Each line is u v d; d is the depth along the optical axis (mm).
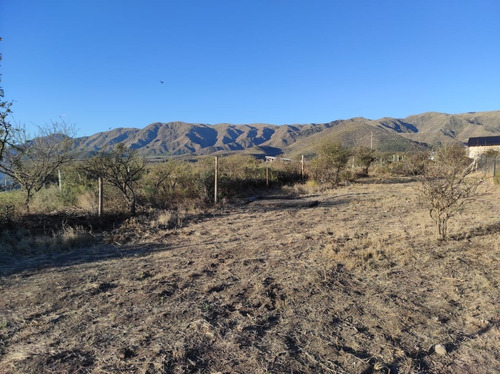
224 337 3090
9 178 9117
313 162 21297
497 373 2570
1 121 7258
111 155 9367
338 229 7871
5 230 7203
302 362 2707
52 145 9297
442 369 2633
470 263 5121
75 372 2566
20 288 4379
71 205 10219
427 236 6809
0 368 2617
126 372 2559
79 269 5184
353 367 2639
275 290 4184
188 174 14258
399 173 26969
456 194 6500
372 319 3439
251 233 7758
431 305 3750
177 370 2584
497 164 20094
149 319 3453
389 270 4898
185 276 4754
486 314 3500
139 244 6945
